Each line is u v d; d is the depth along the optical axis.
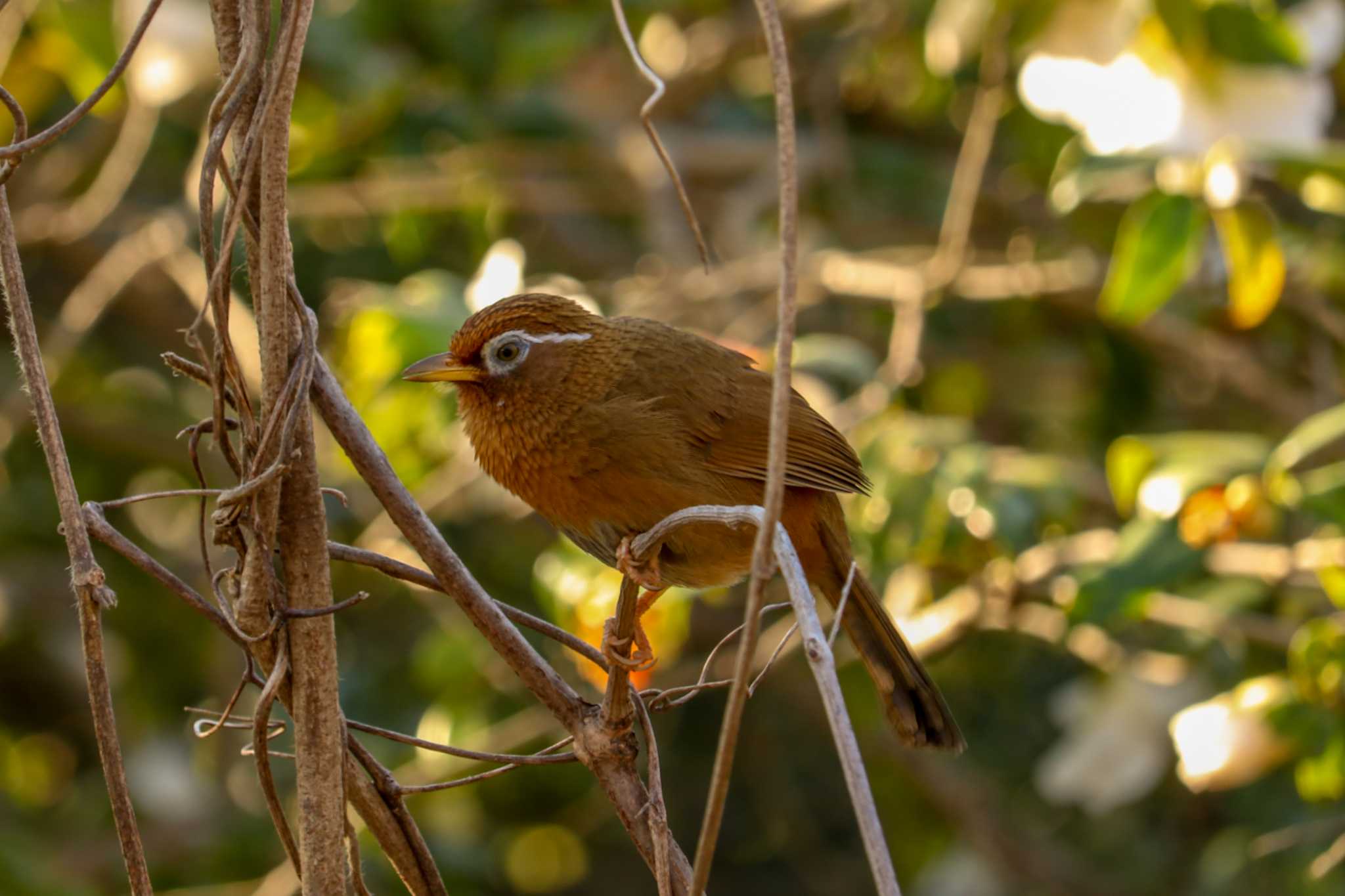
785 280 3.57
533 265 14.42
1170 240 9.15
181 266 11.32
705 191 14.06
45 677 13.59
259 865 12.31
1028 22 10.09
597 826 15.97
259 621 4.42
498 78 12.05
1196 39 9.32
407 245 12.36
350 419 4.60
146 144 11.47
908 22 12.66
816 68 14.38
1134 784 11.06
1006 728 14.20
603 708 4.74
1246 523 8.84
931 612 10.41
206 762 13.12
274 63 4.18
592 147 12.97
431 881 4.81
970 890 13.86
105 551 12.74
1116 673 11.20
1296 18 10.47
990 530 9.61
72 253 13.40
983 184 14.20
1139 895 13.37
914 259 13.15
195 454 4.62
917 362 10.91
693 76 13.69
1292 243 10.87
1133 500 9.56
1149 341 12.37
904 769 13.02
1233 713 8.62
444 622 11.19
